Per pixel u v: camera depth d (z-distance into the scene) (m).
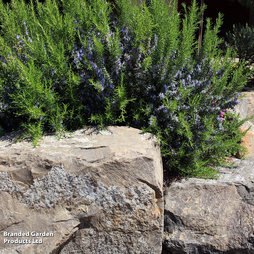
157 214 2.32
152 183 2.25
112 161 2.22
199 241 2.50
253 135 3.83
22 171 2.23
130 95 2.98
